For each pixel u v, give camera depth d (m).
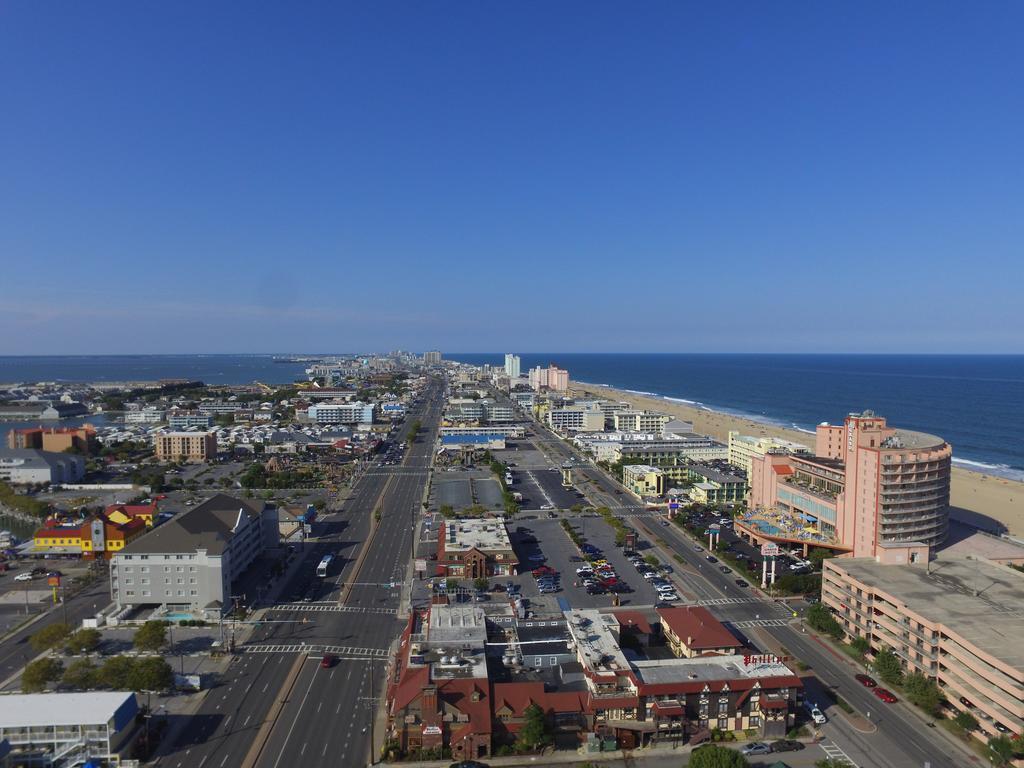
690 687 135.62
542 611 190.75
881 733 135.62
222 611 190.50
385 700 146.62
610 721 132.88
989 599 162.75
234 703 145.12
